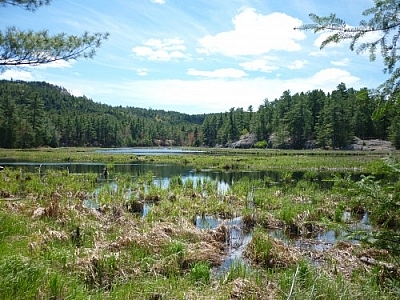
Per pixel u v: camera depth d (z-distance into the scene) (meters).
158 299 6.30
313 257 9.52
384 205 4.30
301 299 6.19
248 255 9.66
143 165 44.53
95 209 14.79
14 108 92.19
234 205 16.66
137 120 168.25
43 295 5.69
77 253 8.21
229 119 126.62
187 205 15.95
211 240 10.77
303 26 4.29
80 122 127.31
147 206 16.97
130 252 8.59
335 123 85.56
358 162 44.50
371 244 4.46
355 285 6.86
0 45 9.51
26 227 9.88
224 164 42.25
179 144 169.38
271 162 45.72
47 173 28.45
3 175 24.11
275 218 13.72
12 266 6.03
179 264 8.49
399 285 6.05
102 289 6.77
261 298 6.45
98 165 43.47
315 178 29.44
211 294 6.56
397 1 3.88
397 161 4.29
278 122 106.38
